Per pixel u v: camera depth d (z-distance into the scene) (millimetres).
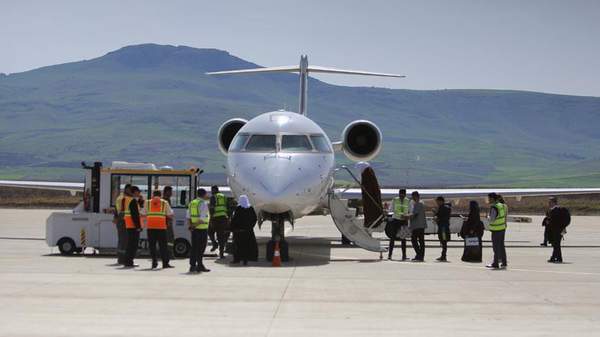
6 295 19656
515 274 25719
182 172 32469
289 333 15531
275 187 27047
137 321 16531
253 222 27766
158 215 26234
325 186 29766
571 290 21703
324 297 19969
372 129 35906
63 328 15727
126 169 32531
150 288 21219
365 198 31719
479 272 26250
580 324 16703
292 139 29531
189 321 16609
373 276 24562
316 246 37188
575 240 46438
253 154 29000
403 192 30625
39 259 29125
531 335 15531
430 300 19688
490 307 18719
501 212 27656
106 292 20359
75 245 30859
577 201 125562
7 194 141625
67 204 102375
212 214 31609
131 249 26406
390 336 15344
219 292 20609
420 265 28578
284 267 27047
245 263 27656
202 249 25203
